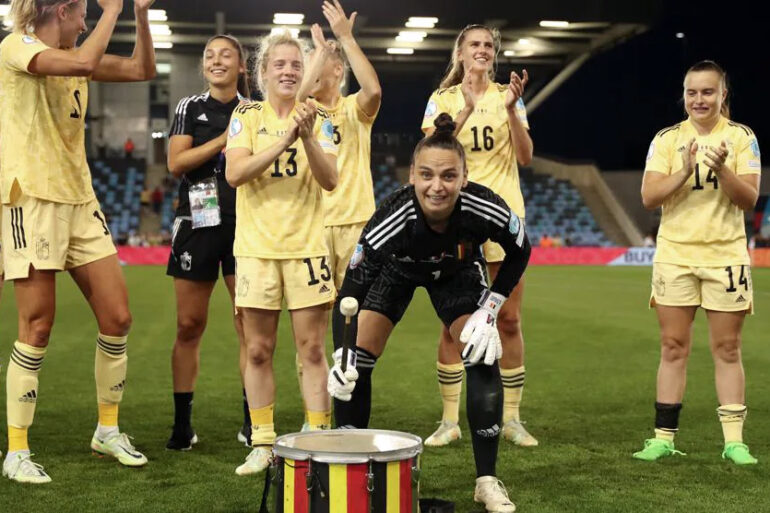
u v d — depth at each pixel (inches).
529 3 1097.4
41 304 179.2
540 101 1376.7
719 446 209.0
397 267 162.6
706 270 197.9
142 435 219.5
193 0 1068.5
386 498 132.5
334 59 220.4
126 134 1369.3
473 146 217.2
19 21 177.3
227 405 256.8
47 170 177.9
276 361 342.3
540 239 1350.9
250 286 183.9
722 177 189.9
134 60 191.5
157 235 1263.5
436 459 197.6
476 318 156.7
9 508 159.3
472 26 220.4
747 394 273.9
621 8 1102.4
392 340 402.3
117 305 186.7
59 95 179.5
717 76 198.1
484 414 159.2
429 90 1608.0
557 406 256.5
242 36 1210.0
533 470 187.6
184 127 210.4
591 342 395.5
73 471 184.7
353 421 166.6
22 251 177.6
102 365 189.8
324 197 224.2
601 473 185.2
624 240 1350.9
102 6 176.9
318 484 131.8
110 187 1323.8
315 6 1087.6
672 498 167.6
